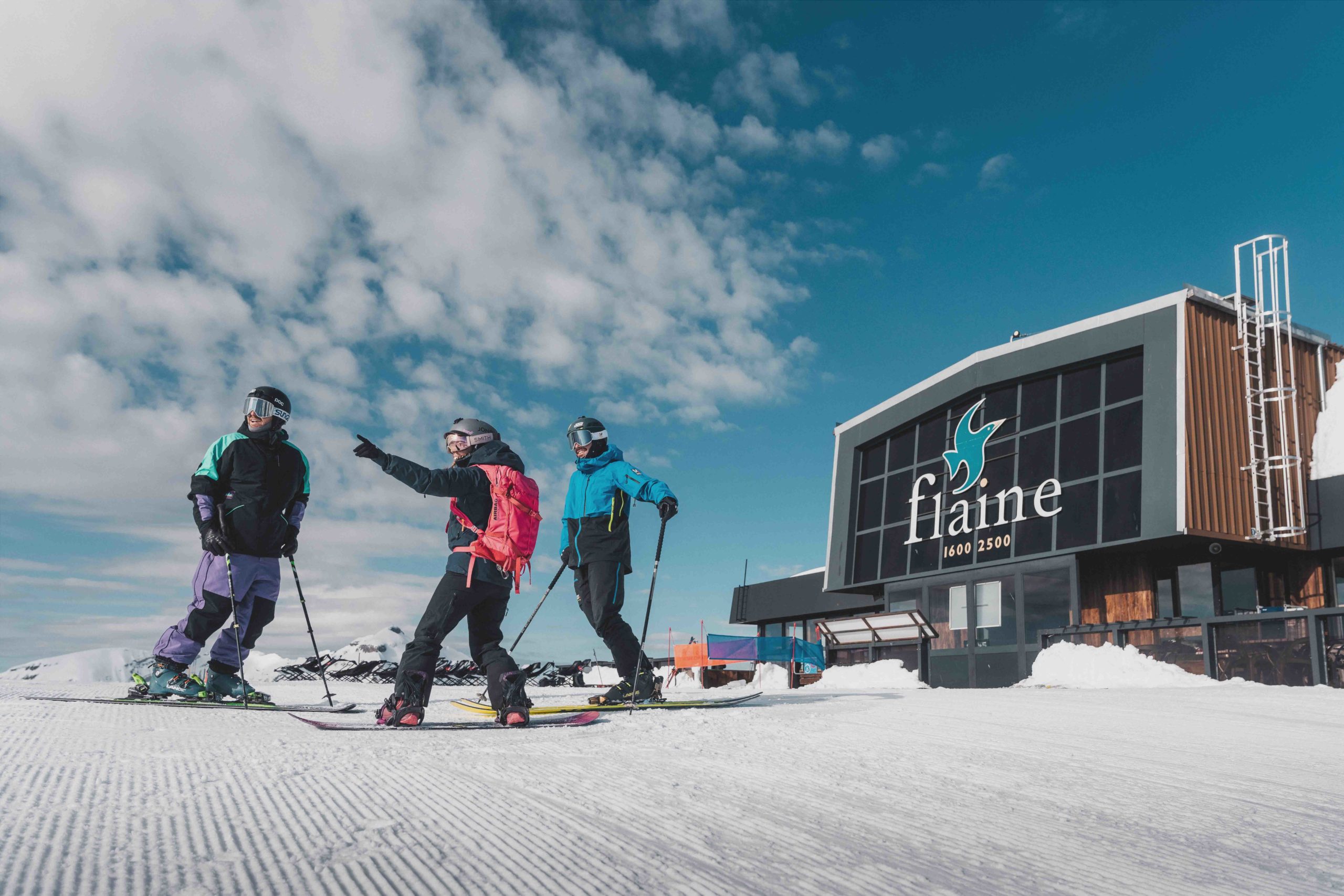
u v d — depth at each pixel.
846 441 20.61
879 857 1.64
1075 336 15.24
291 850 1.60
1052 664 13.06
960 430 17.38
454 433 4.26
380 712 3.85
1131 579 14.70
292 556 5.54
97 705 5.09
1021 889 1.46
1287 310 14.44
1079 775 2.67
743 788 2.32
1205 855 1.71
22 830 1.71
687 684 17.30
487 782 2.35
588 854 1.61
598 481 5.46
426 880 1.43
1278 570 14.55
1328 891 1.49
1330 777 2.77
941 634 17.05
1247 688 9.00
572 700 6.54
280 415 5.36
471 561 3.95
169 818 1.84
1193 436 13.38
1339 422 14.58
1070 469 15.02
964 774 2.65
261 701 5.47
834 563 20.30
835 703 5.79
